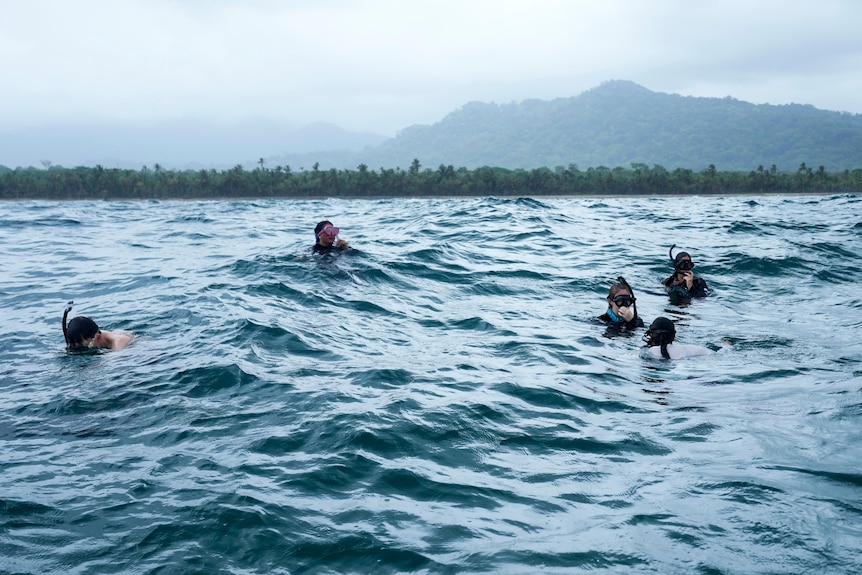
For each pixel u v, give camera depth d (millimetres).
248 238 17656
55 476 4254
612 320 8562
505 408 5398
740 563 3143
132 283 10992
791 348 7422
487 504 3832
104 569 3225
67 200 99188
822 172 115438
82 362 6809
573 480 4133
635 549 3305
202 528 3564
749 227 18797
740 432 4871
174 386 5961
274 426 4984
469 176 115375
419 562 3232
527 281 11227
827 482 3986
